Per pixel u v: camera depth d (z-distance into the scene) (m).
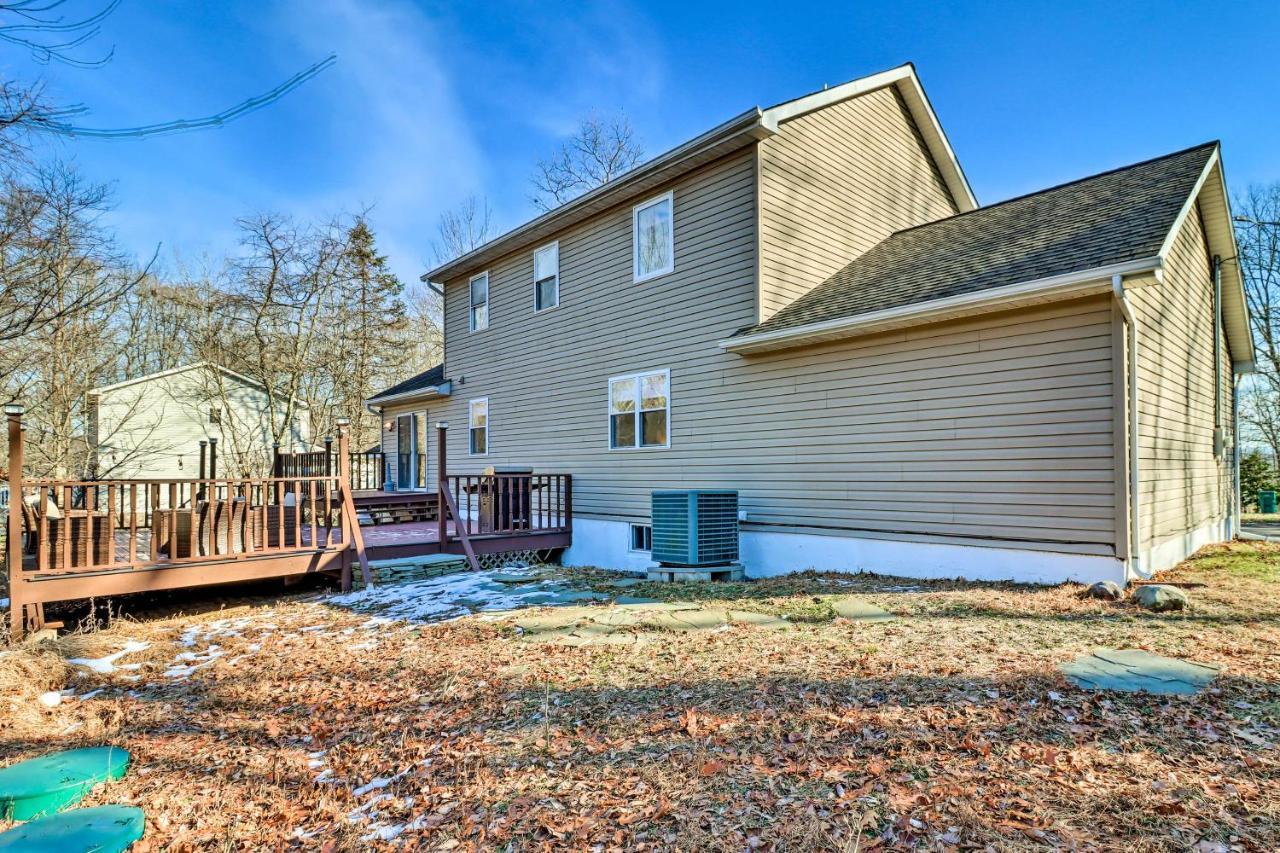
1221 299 11.12
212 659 5.90
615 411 11.19
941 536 7.46
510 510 10.72
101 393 21.03
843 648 4.81
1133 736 3.25
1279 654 4.34
